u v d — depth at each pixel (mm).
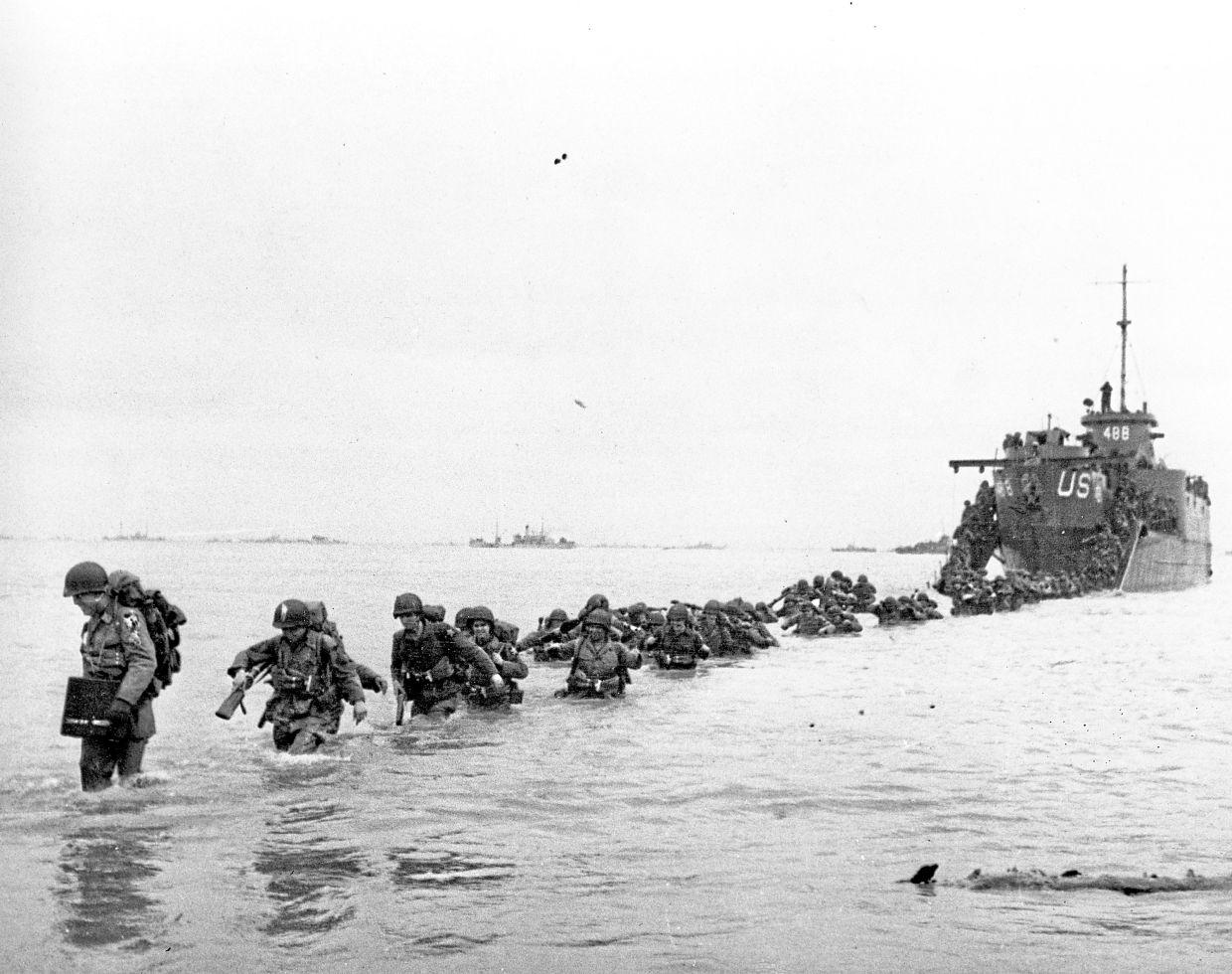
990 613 44250
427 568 104938
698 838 8859
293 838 8656
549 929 6562
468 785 10719
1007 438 59406
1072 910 6973
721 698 17734
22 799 9977
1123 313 65812
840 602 38156
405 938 6391
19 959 5984
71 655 23688
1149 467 65125
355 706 12727
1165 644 29234
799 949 6207
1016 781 11195
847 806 10023
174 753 12445
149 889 7293
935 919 6785
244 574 79375
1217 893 7414
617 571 105438
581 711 16125
